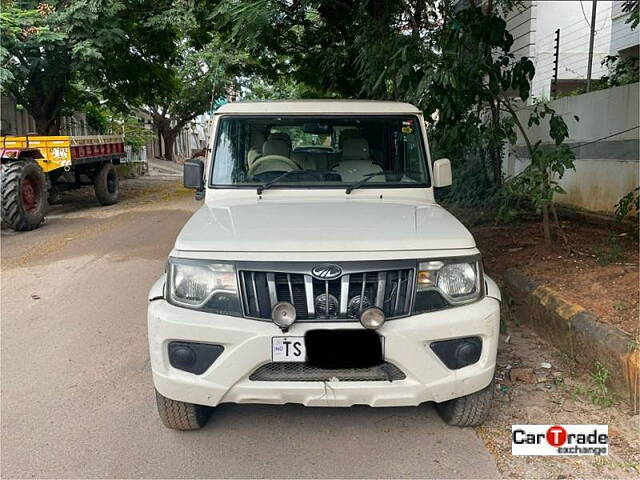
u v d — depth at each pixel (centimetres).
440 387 302
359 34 834
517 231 740
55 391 410
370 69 757
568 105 882
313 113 438
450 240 317
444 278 309
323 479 304
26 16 1226
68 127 1906
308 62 1426
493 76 551
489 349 312
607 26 1245
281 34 1132
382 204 398
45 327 541
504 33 545
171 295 312
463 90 541
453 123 579
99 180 1340
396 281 303
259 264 299
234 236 318
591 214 782
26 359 468
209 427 358
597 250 573
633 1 709
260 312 298
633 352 355
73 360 464
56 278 709
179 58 1700
